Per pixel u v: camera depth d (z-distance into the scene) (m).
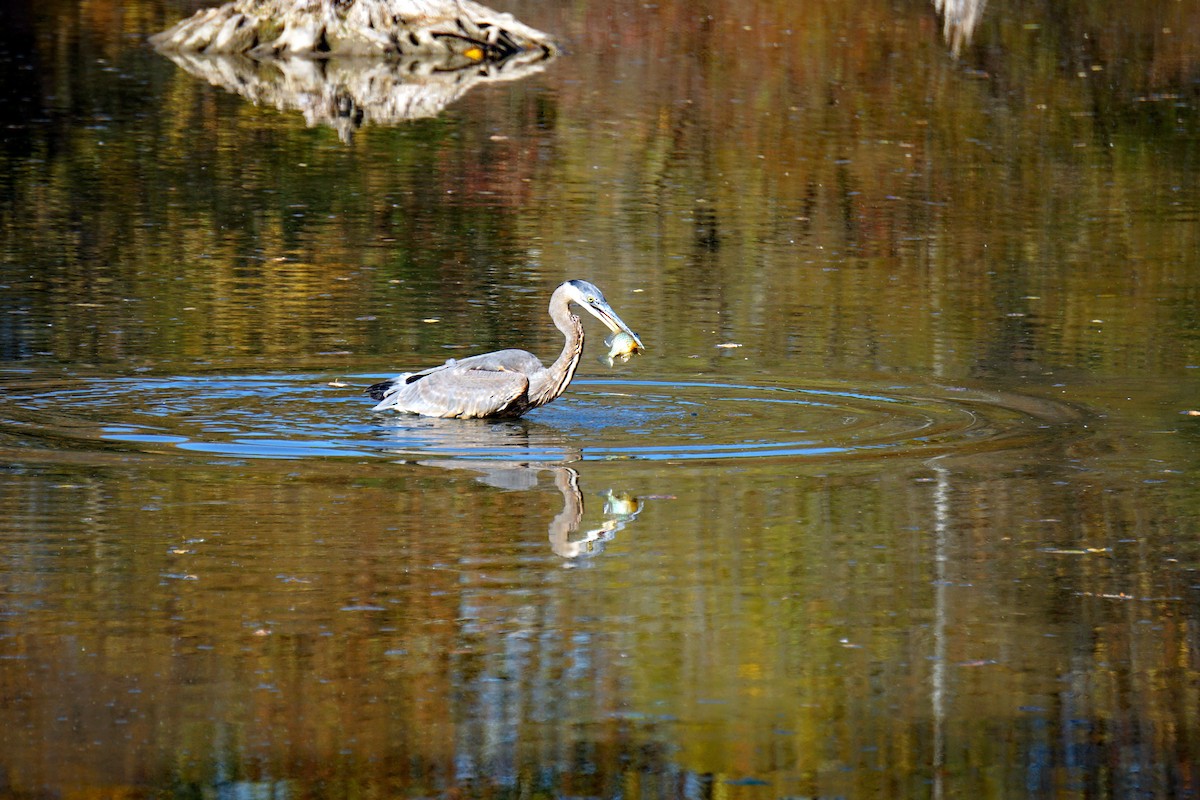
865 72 44.47
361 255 24.08
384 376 17.08
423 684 9.68
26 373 16.77
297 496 12.88
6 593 10.82
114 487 13.03
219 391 16.25
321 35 47.19
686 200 29.14
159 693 9.52
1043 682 9.83
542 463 13.91
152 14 55.06
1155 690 9.73
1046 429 15.13
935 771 8.82
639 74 44.31
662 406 15.94
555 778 8.70
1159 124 37.47
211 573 11.21
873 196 29.69
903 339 19.14
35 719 9.20
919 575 11.41
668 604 10.84
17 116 36.16
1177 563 11.64
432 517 12.42
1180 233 26.59
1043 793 8.63
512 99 40.03
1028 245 25.64
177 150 32.75
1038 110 39.09
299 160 32.09
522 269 23.44
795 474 13.62
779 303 21.30
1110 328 19.84
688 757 8.93
